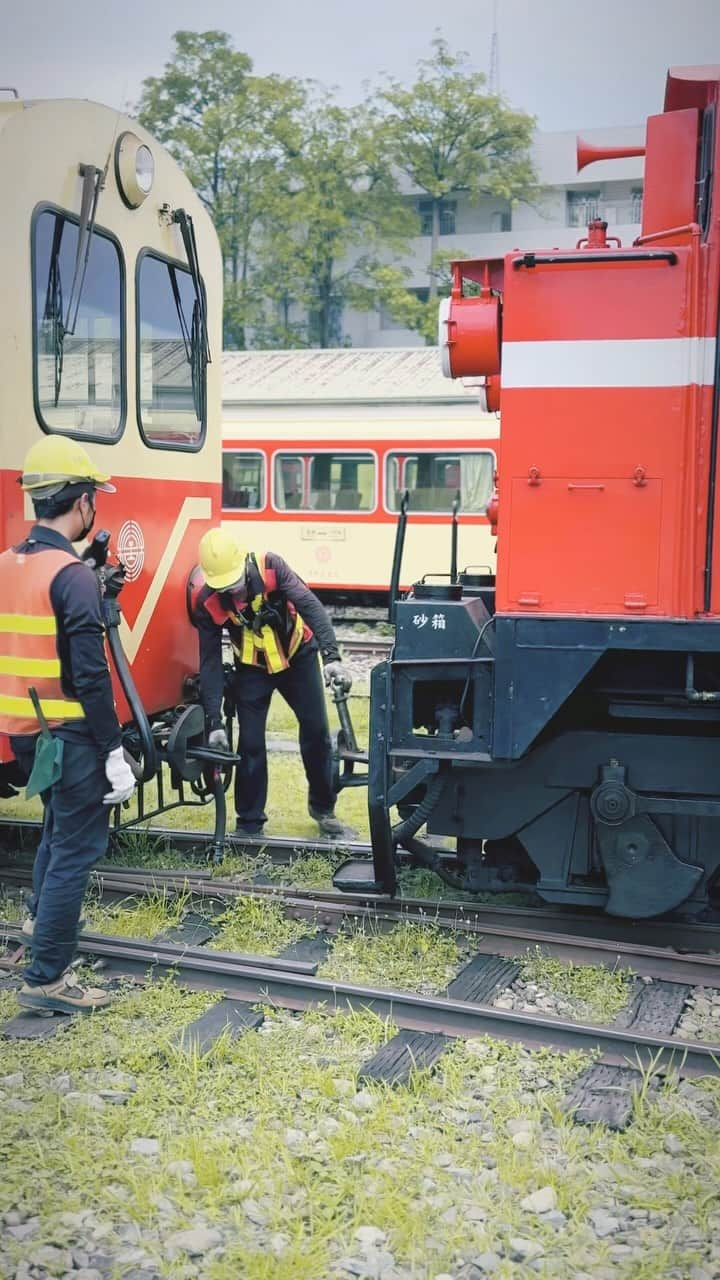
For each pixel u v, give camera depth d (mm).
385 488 16984
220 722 5910
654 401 4418
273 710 10750
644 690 4887
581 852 4996
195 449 6375
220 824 6059
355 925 5059
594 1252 2980
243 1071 3855
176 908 5289
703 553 4441
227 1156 3334
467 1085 3797
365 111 40281
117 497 5535
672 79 4551
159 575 5992
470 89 40875
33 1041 4082
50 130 4945
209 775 6051
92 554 4457
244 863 5965
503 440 4566
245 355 20922
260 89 39062
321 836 6508
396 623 4777
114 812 6012
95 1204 3168
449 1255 2959
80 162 5180
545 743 4934
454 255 40344
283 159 39781
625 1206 3164
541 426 4523
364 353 20281
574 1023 4020
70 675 4113
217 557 5730
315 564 17438
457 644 4715
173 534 6145
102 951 4691
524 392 4531
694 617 4441
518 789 4984
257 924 5121
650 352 4406
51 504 4152
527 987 4527
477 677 4680
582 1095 3682
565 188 42281
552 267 4465
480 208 42531
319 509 17391
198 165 39188
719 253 4344
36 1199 3170
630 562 4477
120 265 5551
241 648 6074
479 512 16609
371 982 4590
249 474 17750
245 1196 3180
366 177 40781
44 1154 3363
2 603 4145
